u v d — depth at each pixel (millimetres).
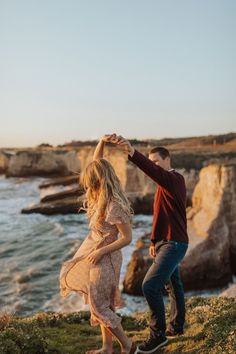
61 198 44906
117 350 5219
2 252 27344
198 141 120875
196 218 24016
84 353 5363
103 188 4383
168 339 5293
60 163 95375
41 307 16516
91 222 4531
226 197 22531
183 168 47281
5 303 17078
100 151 4742
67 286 4582
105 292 4434
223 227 20875
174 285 5324
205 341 4852
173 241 4859
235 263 21078
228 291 8258
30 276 21281
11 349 4941
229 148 74625
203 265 19016
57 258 25344
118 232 4516
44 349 5281
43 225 36562
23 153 96000
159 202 4988
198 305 6844
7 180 86562
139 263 17750
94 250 4469
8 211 44500
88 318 7410
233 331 4707
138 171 46000
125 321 7094
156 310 4852
